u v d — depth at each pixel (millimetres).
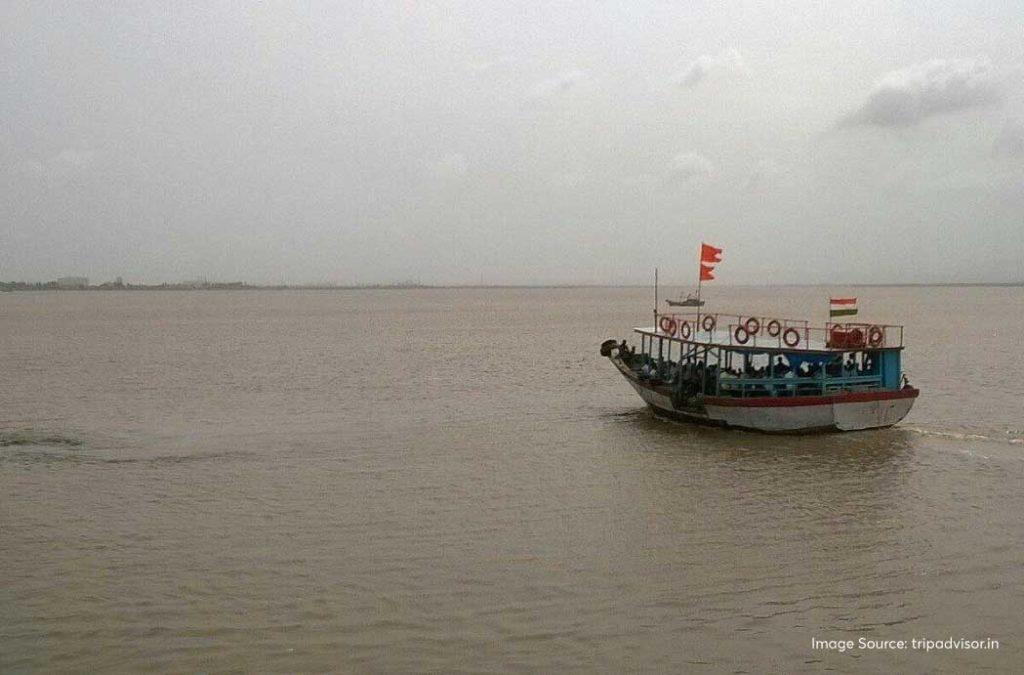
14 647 15750
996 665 15156
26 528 22672
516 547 21016
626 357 42625
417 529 22500
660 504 24750
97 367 63406
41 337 98562
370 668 15031
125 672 14883
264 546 21172
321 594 18109
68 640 16031
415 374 58562
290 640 16031
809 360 34531
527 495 25797
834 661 15312
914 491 25859
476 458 31031
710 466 29328
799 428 33812
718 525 22719
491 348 81812
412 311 198000
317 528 22625
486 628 16531
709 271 40250
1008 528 22281
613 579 18906
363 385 52438
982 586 18500
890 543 21188
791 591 18250
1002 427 36125
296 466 29875
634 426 37219
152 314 176750
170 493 26250
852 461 29734
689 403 36250
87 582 18797
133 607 17469
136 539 21750
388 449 32719
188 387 51531
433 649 15695
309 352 77438
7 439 34875
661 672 14922
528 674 14852
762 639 16125
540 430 36531
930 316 154375
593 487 26703
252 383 53500
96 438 35125
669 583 18688
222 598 17906
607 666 15117
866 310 189250
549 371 60188
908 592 18203
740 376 35719
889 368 34594
